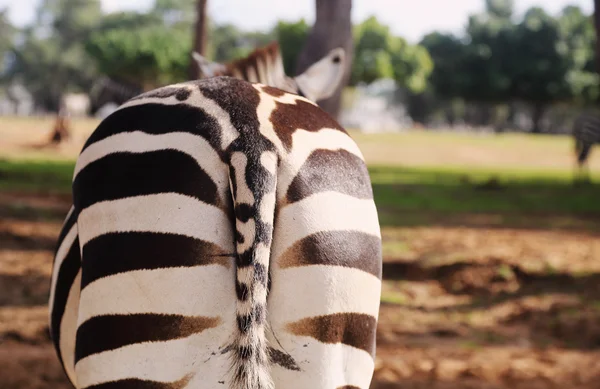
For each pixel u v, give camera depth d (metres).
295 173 1.96
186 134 1.96
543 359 6.46
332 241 1.97
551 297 8.50
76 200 2.11
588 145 23.69
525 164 32.16
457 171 26.80
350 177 2.09
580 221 15.04
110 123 2.10
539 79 74.12
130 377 1.83
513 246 11.46
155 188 1.91
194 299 1.83
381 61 60.69
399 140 44.69
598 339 7.09
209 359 1.83
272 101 2.11
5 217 11.14
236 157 1.90
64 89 94.38
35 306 7.12
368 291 2.06
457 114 99.31
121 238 1.91
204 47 13.45
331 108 7.46
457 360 6.34
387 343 6.81
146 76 56.78
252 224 1.84
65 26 100.81
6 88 95.69
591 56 74.25
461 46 79.44
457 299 8.62
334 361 1.96
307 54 8.16
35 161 21.55
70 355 2.27
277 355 1.89
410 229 12.87
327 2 8.08
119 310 1.87
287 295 1.90
